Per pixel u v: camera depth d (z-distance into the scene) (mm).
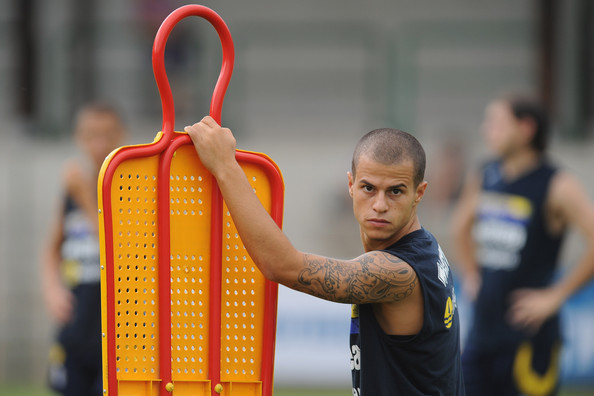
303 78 44281
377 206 10070
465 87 43250
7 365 34562
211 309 10586
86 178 21047
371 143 10211
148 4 44625
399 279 10086
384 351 10445
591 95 42312
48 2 45156
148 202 10359
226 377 10844
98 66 43812
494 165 20453
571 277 19203
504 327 19422
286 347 29672
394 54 43219
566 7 42750
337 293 9977
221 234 10625
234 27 46469
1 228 38281
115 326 10133
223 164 10273
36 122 42969
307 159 41062
